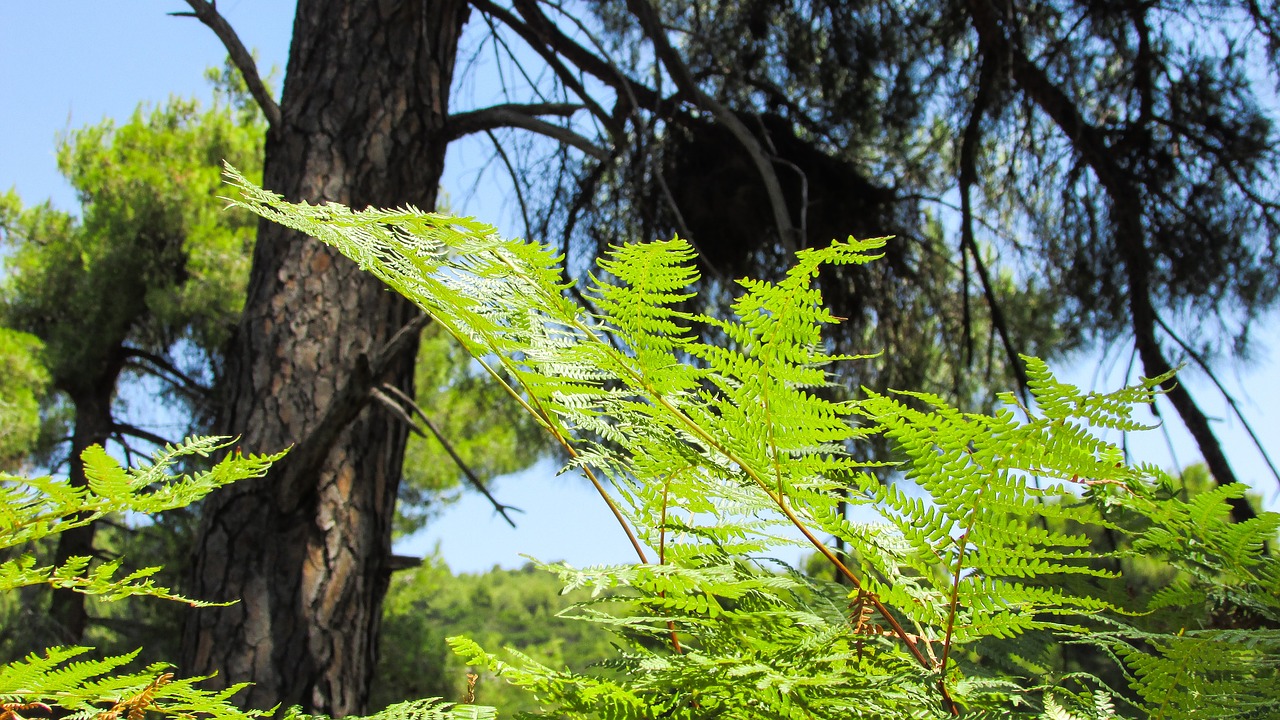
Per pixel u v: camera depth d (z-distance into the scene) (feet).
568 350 1.94
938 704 1.78
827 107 17.95
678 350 1.95
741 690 1.77
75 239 27.63
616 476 2.07
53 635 21.61
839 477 2.03
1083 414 1.59
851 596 2.21
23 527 1.55
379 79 12.19
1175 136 15.88
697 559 2.03
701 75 17.80
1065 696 2.28
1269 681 1.82
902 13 16.74
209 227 26.09
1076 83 16.11
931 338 18.40
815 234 17.19
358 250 1.77
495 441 28.30
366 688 10.64
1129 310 16.12
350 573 10.53
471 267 1.93
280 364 10.80
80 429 26.30
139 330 26.68
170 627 22.12
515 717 1.85
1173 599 2.11
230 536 10.23
